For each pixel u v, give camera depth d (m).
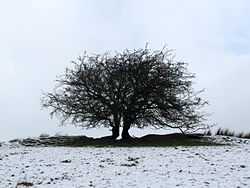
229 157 19.09
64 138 29.92
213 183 13.41
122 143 26.28
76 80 27.78
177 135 29.17
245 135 32.44
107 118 27.67
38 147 25.92
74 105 27.48
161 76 27.20
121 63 27.45
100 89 27.06
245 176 14.50
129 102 27.27
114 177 14.66
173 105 26.98
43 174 15.50
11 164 17.84
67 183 13.84
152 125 28.19
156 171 15.72
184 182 13.62
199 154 20.17
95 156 19.94
